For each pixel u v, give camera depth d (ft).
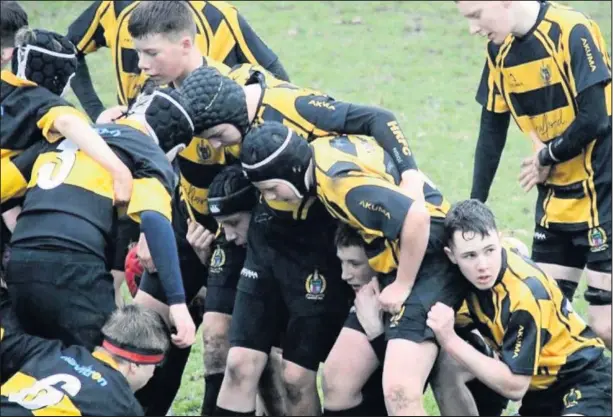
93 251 45.09
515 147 104.12
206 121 46.83
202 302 58.13
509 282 45.57
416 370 45.44
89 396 42.04
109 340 44.04
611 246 58.08
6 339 44.14
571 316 46.98
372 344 48.26
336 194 45.34
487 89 60.13
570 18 56.39
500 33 52.11
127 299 70.08
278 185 45.37
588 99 55.72
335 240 48.93
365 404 49.29
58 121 45.88
